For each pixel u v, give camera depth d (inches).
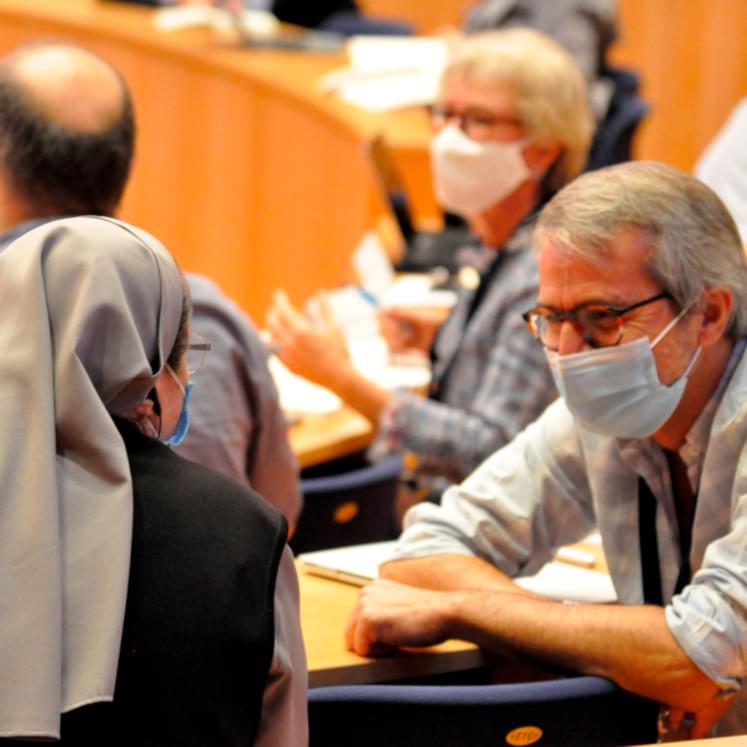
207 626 214.8
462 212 474.9
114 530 212.7
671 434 299.9
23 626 203.8
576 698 268.4
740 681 281.7
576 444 319.3
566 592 330.6
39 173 369.4
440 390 454.0
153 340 229.8
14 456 211.0
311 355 453.7
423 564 321.1
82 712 209.3
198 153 840.3
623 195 282.7
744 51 1083.3
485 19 765.3
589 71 739.4
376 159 633.6
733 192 629.9
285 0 950.4
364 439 466.6
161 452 228.4
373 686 264.1
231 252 835.4
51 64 374.0
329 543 434.0
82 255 222.8
